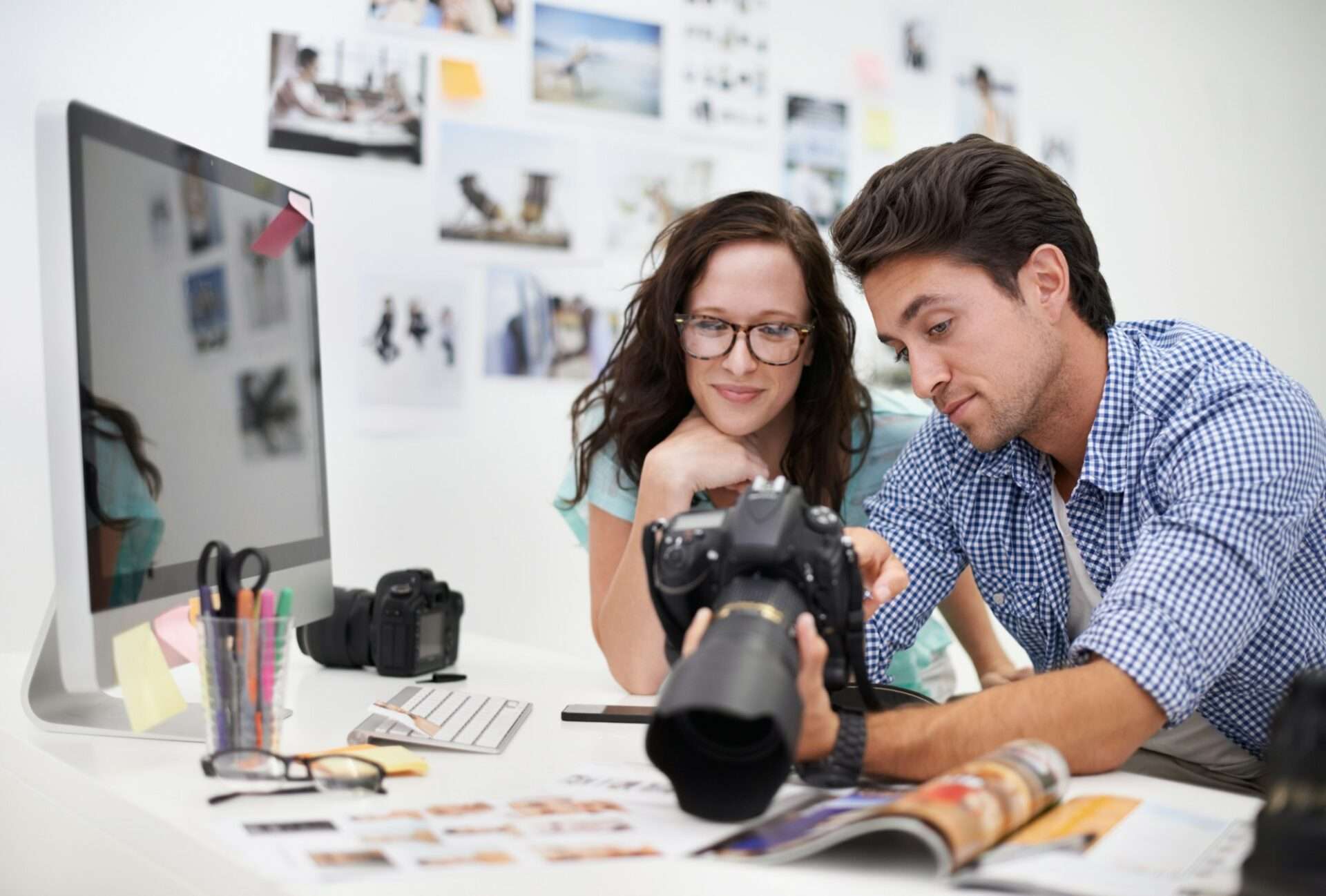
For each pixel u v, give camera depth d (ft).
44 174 2.89
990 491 4.26
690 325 4.85
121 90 6.63
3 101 6.31
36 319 6.41
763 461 5.08
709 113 8.51
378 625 4.57
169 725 3.33
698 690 2.06
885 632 4.24
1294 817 1.80
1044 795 2.30
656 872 2.07
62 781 2.92
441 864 2.09
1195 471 3.37
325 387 7.24
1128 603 3.02
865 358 8.73
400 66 7.43
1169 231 10.74
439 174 7.57
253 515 3.80
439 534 7.65
